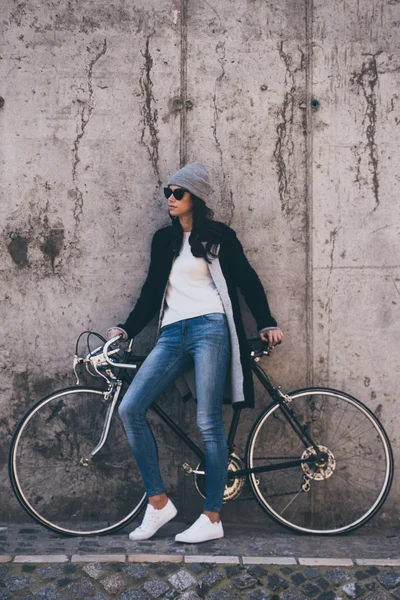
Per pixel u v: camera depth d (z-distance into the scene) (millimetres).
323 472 3746
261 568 3234
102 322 3910
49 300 3900
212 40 3896
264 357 3918
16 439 3689
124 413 3492
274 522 3932
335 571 3230
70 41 3883
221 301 3562
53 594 3035
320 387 3814
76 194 3893
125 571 3182
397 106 3896
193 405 3918
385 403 3902
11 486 3881
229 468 3721
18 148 3879
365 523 3785
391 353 3902
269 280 3908
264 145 3898
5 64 3877
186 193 3555
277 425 3922
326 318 3902
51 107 3883
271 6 3893
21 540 3584
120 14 3887
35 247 3893
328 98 3898
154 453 3555
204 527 3518
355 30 3896
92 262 3900
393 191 3893
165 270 3645
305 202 3902
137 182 3900
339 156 3896
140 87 3889
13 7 3875
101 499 3908
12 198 3887
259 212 3900
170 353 3553
